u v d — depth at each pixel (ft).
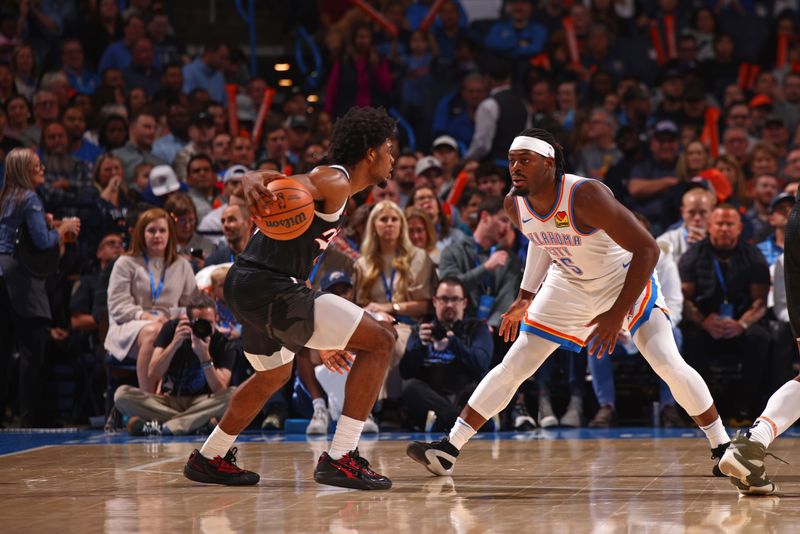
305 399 47.96
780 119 76.64
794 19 90.02
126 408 46.03
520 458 33.78
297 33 87.56
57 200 53.72
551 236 27.61
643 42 88.22
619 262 28.14
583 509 22.85
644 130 75.72
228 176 58.75
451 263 50.24
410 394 46.80
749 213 61.98
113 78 74.33
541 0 90.79
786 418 25.21
